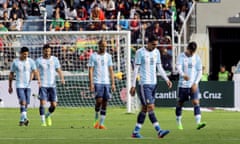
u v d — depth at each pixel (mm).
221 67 101938
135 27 103875
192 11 111812
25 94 63469
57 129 58594
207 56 107000
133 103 86250
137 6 110562
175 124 65312
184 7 112500
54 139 48844
